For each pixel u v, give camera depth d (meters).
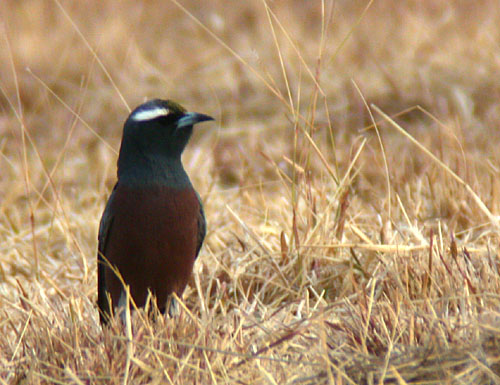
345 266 10.11
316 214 11.33
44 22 23.75
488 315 7.41
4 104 19.44
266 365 7.36
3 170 16.12
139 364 7.19
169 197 9.20
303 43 21.25
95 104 19.16
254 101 18.64
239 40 22.38
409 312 7.87
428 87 17.69
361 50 20.25
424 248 9.34
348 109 17.36
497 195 11.35
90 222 13.22
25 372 7.73
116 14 24.44
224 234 12.23
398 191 12.41
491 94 17.11
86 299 9.64
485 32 20.20
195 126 17.75
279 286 9.89
